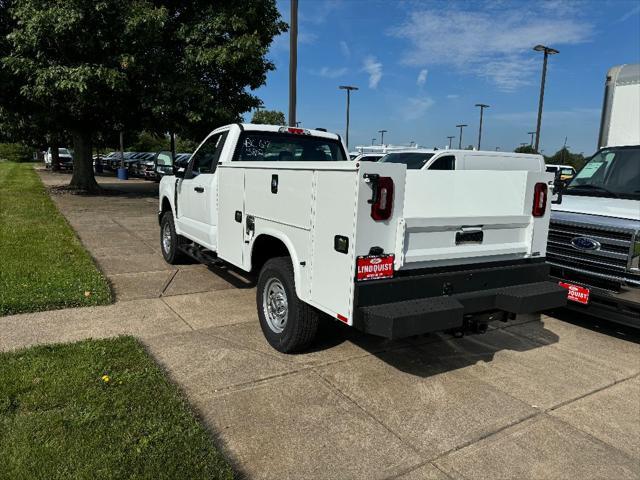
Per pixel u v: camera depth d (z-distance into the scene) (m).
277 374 4.00
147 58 15.18
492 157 9.84
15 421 3.04
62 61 14.74
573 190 6.09
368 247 3.34
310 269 3.80
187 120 16.78
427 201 3.77
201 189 6.06
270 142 5.90
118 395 3.40
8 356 3.98
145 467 2.68
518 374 4.21
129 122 18.03
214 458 2.80
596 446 3.20
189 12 16.89
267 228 4.43
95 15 14.06
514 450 3.12
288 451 3.00
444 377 4.10
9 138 20.58
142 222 12.12
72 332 4.71
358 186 3.24
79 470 2.63
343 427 3.29
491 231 3.97
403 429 3.30
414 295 3.54
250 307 5.68
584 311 4.94
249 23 16.81
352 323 3.35
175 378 3.85
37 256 7.35
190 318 5.26
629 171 5.93
